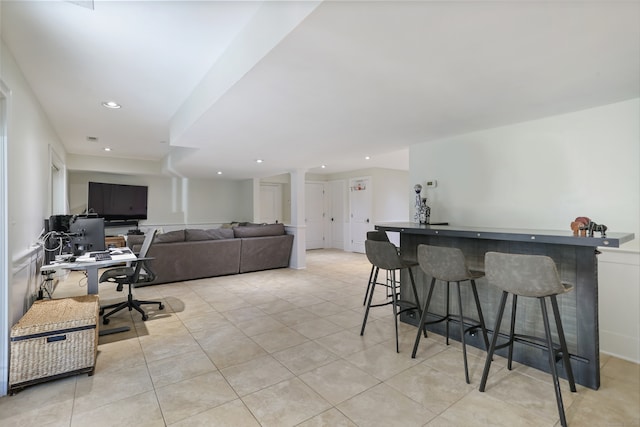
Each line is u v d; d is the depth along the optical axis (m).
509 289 1.92
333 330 3.02
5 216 1.96
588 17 1.34
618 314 2.47
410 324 3.18
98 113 3.49
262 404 1.87
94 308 2.38
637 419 1.73
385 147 4.02
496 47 1.59
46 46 2.08
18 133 2.34
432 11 1.29
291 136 3.41
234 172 6.62
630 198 2.41
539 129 2.87
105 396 1.94
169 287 4.64
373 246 2.75
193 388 2.04
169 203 7.67
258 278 5.25
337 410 1.82
